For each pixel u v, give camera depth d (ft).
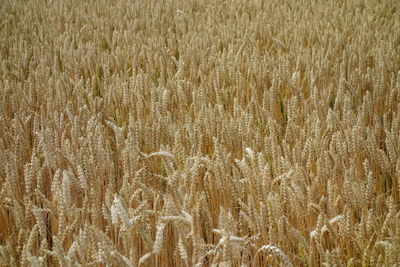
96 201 9.34
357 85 16.72
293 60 20.08
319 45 22.20
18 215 8.98
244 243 8.86
